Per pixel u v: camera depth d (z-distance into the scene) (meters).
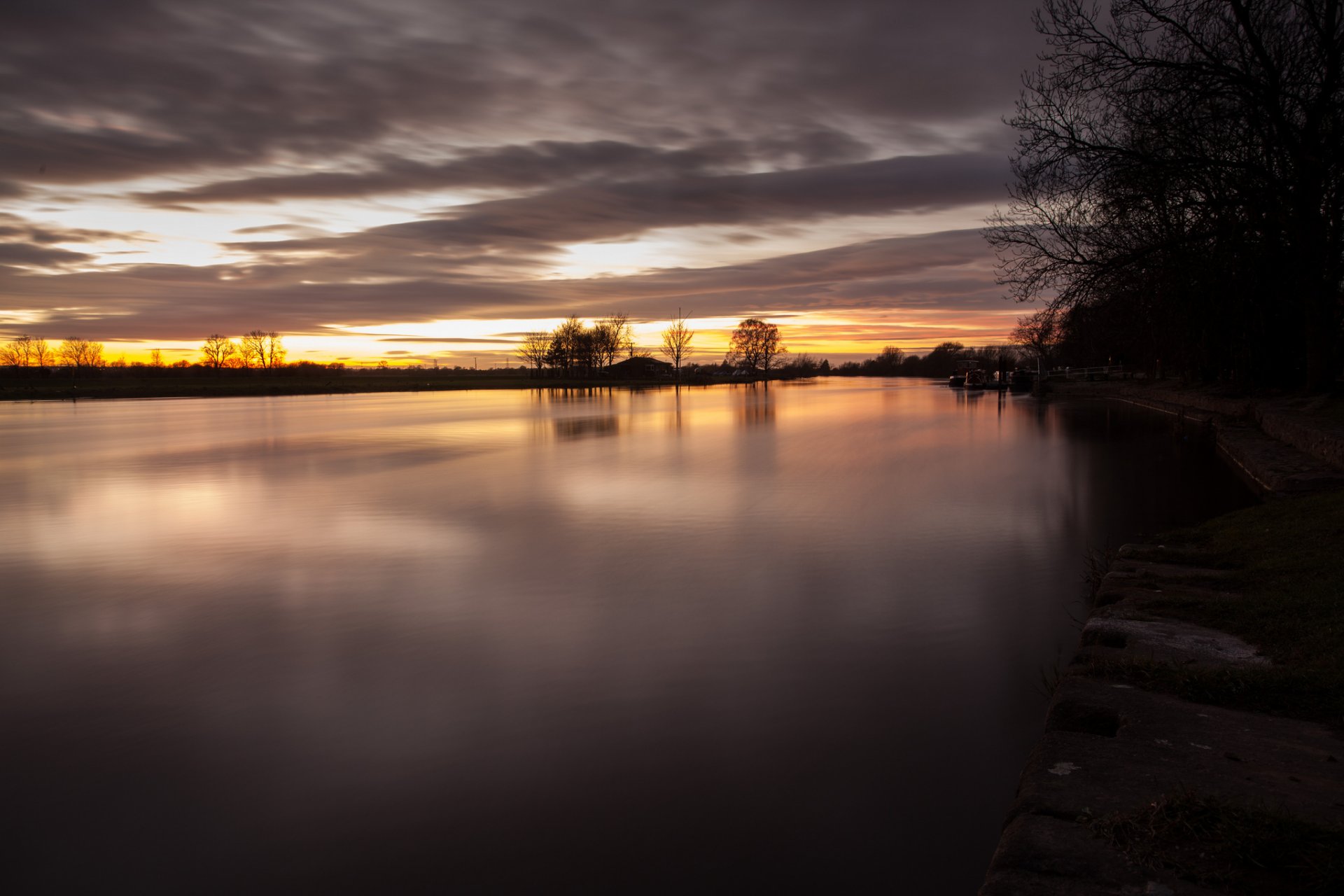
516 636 7.39
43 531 12.23
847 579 9.14
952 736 5.39
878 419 35.09
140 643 7.31
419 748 5.31
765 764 5.07
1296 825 2.73
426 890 3.94
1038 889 2.54
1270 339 24.11
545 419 36.84
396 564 10.05
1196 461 18.47
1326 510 8.41
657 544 11.01
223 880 4.02
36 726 5.67
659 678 6.41
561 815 4.55
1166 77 14.95
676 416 37.91
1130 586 6.70
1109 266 14.80
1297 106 15.77
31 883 4.02
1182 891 2.49
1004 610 7.95
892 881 3.95
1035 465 18.48
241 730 5.58
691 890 3.91
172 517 13.23
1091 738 3.71
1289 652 4.73
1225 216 15.10
